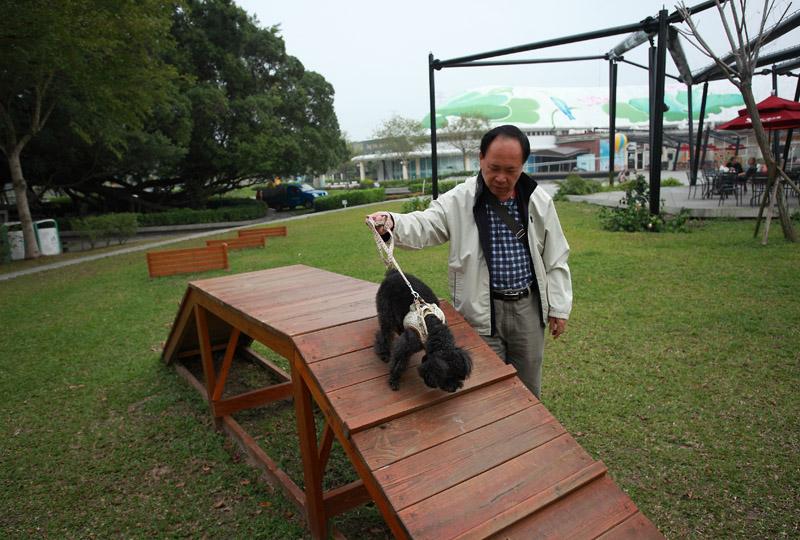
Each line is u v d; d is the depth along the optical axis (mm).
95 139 20406
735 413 3926
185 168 28609
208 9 27016
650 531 2111
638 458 3492
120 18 13805
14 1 12102
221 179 31547
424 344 2305
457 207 2854
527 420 2467
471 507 2014
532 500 2082
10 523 3266
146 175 27594
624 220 12445
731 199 16422
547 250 2902
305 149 31172
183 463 3840
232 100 28188
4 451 4094
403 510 1948
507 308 2857
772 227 11289
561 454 2324
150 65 15742
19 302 9359
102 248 18750
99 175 25781
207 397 4566
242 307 3525
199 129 26156
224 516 3252
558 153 62656
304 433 2850
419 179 55250
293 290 4070
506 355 3041
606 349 5234
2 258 15781
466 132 53000
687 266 8227
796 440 3551
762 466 3320
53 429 4414
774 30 10820
